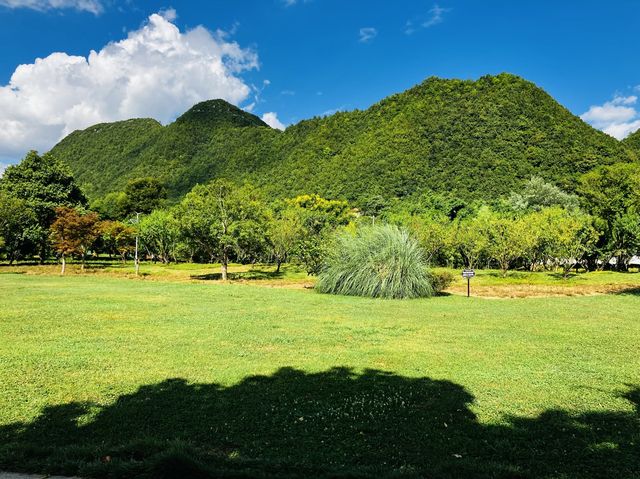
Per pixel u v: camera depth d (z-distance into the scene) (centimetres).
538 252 3853
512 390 610
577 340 939
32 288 1950
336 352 822
